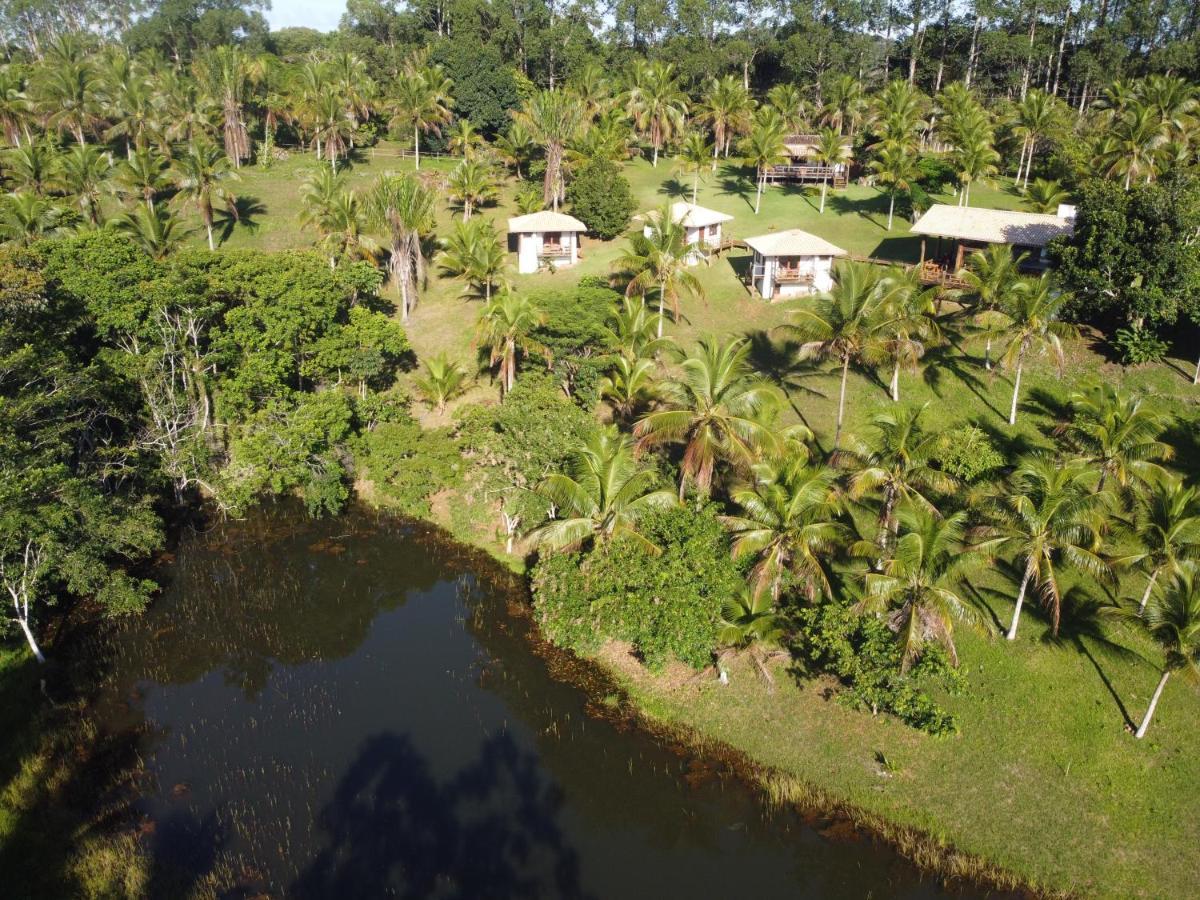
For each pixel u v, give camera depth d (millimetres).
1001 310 42531
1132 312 43500
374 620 33500
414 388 49688
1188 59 83750
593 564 29344
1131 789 24172
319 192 58938
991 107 90188
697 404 32406
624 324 43281
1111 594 31266
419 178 82688
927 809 24016
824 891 21844
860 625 26766
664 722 27656
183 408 41344
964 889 21891
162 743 26469
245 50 106750
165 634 32219
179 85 80125
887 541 30031
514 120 84812
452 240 58562
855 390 45312
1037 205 64062
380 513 41250
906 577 25625
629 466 30734
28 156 60438
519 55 105500
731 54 102875
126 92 74562
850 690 26641
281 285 43125
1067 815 23562
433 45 94688
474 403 46312
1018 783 24578
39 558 29172
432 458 40844
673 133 89438
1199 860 22172
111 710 27953
